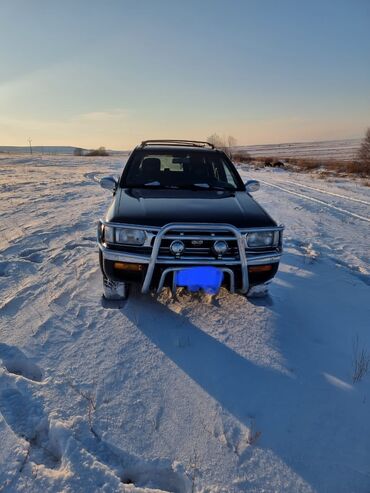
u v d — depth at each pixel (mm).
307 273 4234
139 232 2748
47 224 6379
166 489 1633
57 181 14539
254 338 2734
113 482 1574
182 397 2123
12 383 2164
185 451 1761
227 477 1631
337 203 10078
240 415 1999
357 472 1680
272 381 2289
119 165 29141
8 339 2660
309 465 1706
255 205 3268
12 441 1769
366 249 5523
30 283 3680
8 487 1531
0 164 28969
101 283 3672
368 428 1942
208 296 3338
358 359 2570
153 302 3229
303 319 3088
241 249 2748
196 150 4266
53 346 2588
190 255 2748
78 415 1947
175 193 3459
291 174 23609
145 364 2410
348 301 3516
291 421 1968
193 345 2633
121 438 1820
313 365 2471
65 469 1627
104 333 2760
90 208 8141
